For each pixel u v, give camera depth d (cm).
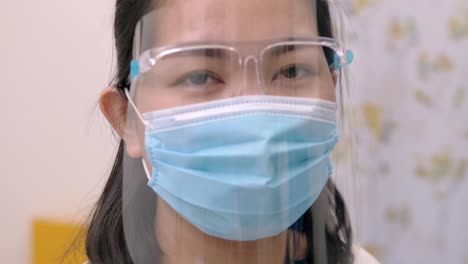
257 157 67
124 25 79
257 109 68
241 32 66
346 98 85
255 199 67
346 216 82
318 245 74
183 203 72
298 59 70
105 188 93
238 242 70
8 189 157
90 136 144
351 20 122
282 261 71
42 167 152
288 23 68
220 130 69
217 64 68
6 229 159
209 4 67
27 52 152
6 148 156
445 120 127
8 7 153
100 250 89
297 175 70
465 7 123
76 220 142
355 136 94
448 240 129
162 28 71
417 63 126
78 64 146
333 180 80
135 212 77
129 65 78
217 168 69
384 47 125
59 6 147
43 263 148
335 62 78
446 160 128
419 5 125
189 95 70
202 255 71
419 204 130
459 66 124
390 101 126
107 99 83
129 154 77
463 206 128
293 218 70
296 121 69
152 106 73
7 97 155
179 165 71
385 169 128
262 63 67
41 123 152
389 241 130
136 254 76
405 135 128
